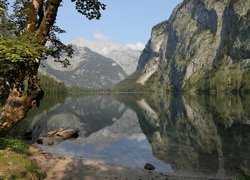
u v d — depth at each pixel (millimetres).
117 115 94062
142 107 132125
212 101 160125
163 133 54000
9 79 13914
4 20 15133
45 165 23906
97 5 16469
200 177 24578
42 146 36906
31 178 17438
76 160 27141
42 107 113000
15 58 11977
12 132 45438
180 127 61188
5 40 12016
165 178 23266
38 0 14406
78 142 42031
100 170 24188
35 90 14281
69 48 18859
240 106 111125
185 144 42688
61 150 35062
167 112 100062
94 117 87062
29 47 12234
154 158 33344
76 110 108688
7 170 15992
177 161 31875
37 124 59469
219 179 24312
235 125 60031
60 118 76062
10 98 14164
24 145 30609
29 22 14234
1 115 13891
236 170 27984
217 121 67375
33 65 13898
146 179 22500
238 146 40188
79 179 21062
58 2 14320
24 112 14234
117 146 40781
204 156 34469
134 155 34812
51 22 14445
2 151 18484
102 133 54625
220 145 41188
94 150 36656
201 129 56875
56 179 20266
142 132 56188
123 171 24688
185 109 108000
